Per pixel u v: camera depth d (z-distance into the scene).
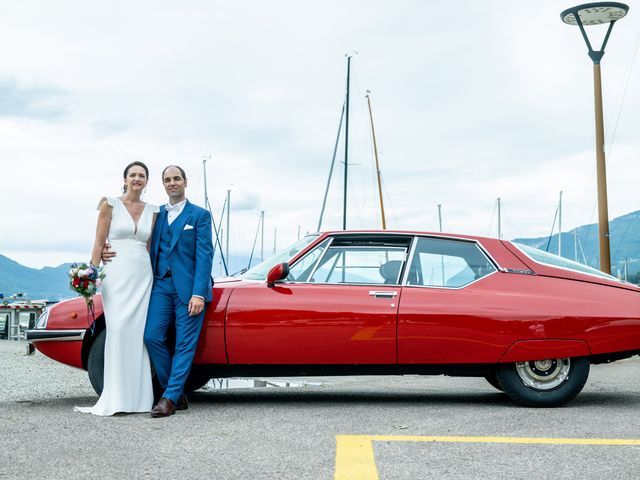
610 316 6.30
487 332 6.23
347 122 32.53
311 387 8.66
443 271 6.50
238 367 6.38
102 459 4.23
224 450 4.48
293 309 6.25
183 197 6.39
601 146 15.98
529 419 5.66
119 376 5.98
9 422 5.50
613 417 5.76
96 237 6.14
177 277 6.14
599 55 15.99
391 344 6.22
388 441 4.74
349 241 6.59
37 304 22.02
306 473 3.90
